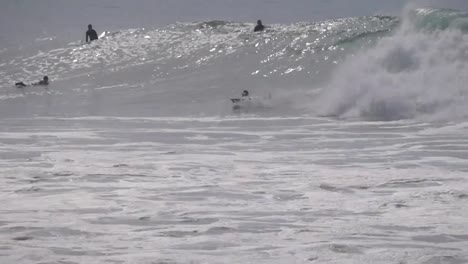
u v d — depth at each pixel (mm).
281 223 28922
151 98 107250
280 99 96188
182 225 28469
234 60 125875
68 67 140500
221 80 116875
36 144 57719
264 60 122812
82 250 24297
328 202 33406
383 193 35625
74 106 101500
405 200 33625
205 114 86500
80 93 117062
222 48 132750
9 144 57750
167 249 24578
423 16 102688
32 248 24500
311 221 29297
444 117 73812
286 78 113875
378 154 51594
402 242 25688
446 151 52156
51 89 122938
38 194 35375
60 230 27406
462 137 59781
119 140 60625
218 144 58156
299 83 110250
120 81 124875
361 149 54500
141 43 145125
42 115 89000
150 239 26047
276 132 66812
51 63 145750
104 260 22969
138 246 25016
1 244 25141
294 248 24766
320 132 66438
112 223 28781
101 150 53938
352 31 127625
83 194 35312
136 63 134375
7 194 35375
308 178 40438
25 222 28797
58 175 41062
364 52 99750
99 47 148250
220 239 26078
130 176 40906
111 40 150500
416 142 57656
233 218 29844
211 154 51875
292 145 57406
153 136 63594
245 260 23188
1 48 168625
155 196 34906
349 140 60125
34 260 22859
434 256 23625
